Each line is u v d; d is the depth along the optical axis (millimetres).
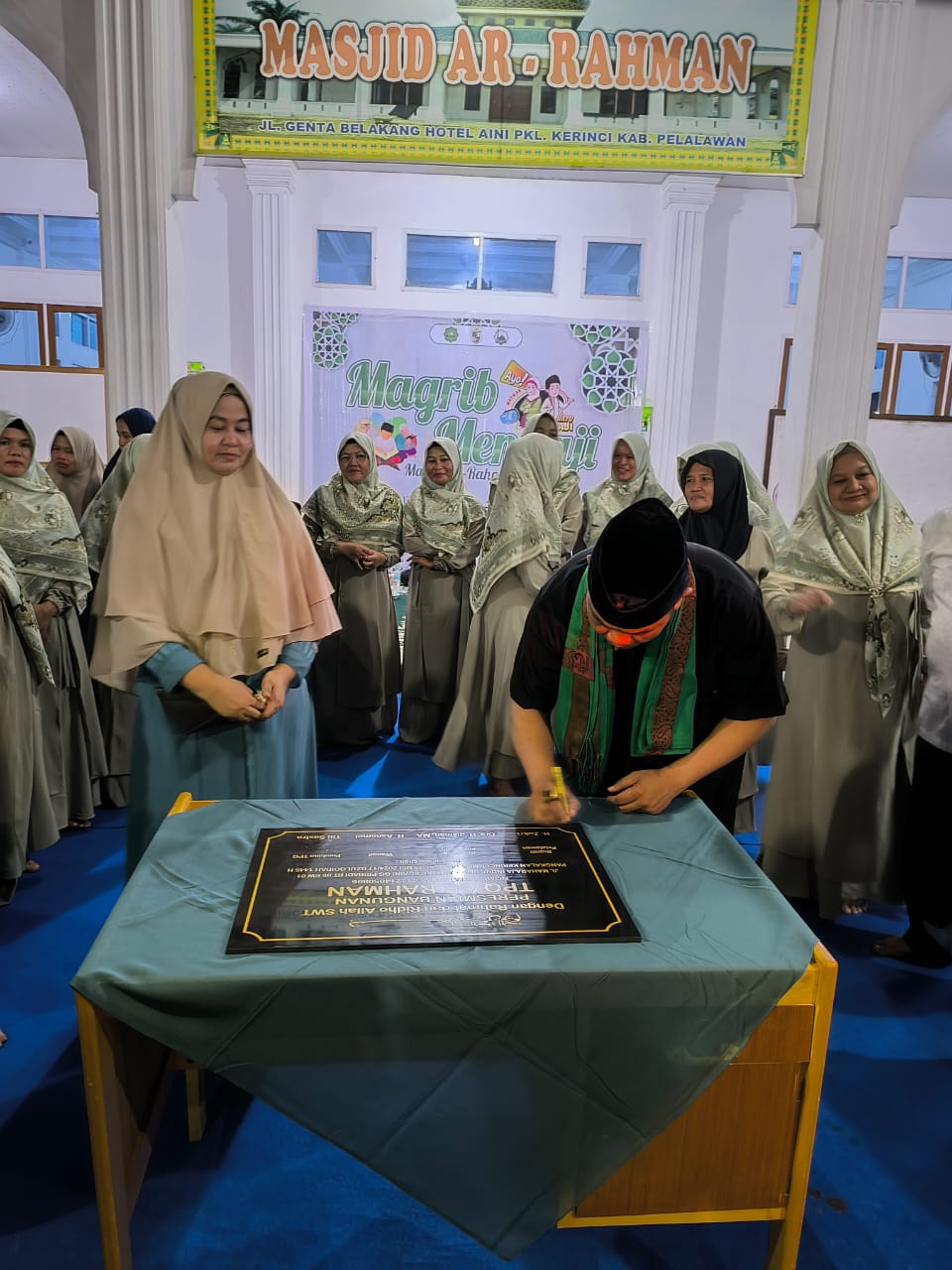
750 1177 1083
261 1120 1581
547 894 1088
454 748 2961
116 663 1583
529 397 6895
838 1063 1782
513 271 6828
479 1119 974
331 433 6930
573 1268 1312
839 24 3318
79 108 3404
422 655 3652
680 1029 961
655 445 6836
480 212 6699
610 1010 950
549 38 3275
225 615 1633
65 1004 1919
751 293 6738
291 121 3346
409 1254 1318
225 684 1573
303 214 6648
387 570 3760
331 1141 968
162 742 1610
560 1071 965
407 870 1142
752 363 6867
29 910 2305
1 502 2537
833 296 3555
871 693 2207
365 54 3287
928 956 2129
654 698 1308
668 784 1307
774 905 1087
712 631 1280
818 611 2273
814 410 3658
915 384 7852
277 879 1113
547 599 1333
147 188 3428
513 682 1422
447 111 3322
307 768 1863
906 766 2322
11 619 2246
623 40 3281
